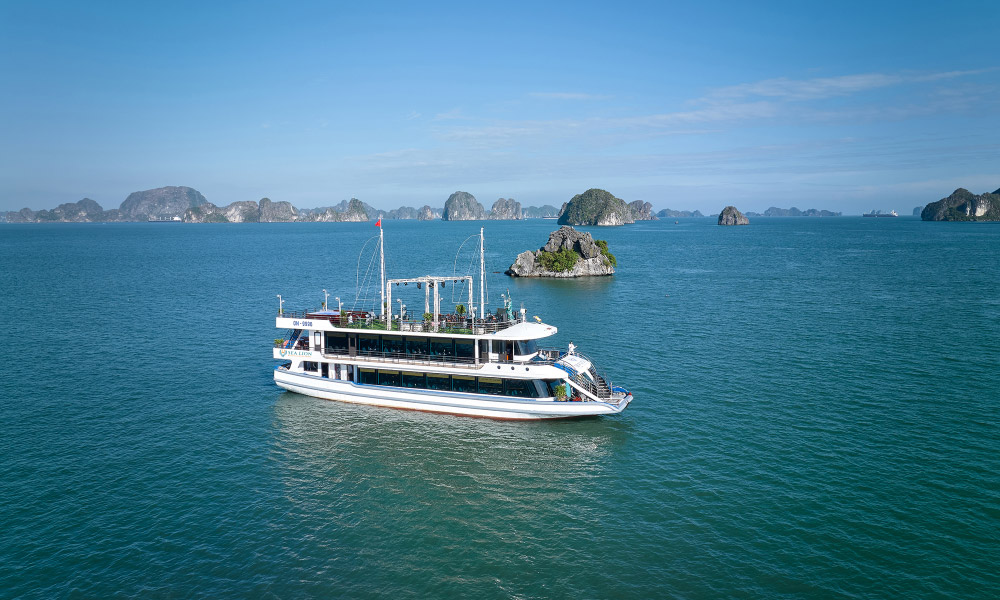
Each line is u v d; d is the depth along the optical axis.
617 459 45.16
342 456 46.53
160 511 37.84
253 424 52.88
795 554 32.81
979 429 48.41
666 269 170.50
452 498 40.00
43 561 32.56
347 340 59.50
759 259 198.38
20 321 94.12
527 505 38.91
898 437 47.22
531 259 160.88
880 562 32.00
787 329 85.69
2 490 39.94
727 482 40.88
